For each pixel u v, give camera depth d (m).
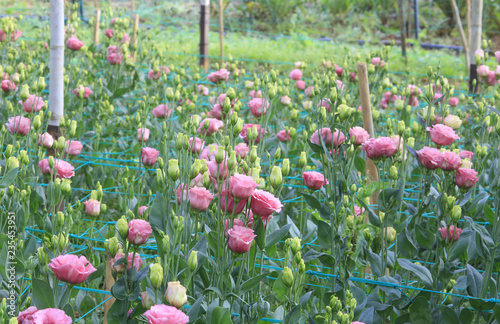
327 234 2.25
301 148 3.93
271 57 8.40
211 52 8.52
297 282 2.02
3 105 3.83
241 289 1.91
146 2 11.77
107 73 5.09
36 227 2.98
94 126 4.39
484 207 2.43
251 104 3.24
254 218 1.90
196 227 2.10
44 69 4.82
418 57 8.72
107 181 3.71
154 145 4.03
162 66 4.98
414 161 3.50
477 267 3.06
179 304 1.64
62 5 3.40
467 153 3.09
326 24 11.52
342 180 2.21
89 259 2.58
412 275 2.76
